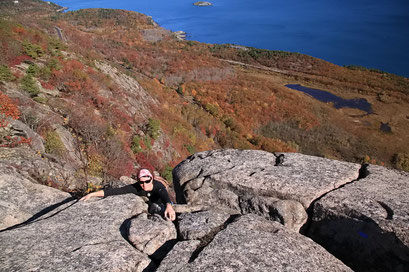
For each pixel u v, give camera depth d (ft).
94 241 10.09
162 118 111.86
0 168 17.63
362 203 11.39
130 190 13.56
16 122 32.65
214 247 9.48
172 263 8.93
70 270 8.70
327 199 11.94
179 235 10.88
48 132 38.17
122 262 9.18
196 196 14.17
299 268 8.73
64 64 91.56
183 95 248.11
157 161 71.10
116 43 451.94
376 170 14.05
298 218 12.09
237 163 15.60
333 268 9.05
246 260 8.89
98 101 78.38
